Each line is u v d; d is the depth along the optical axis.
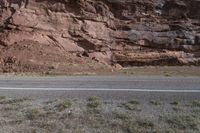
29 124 10.04
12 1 48.91
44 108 11.67
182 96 14.16
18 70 36.78
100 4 54.03
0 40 43.88
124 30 54.31
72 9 51.84
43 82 20.80
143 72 37.84
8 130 9.56
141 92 15.29
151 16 56.34
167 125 9.78
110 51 51.91
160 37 55.06
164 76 28.62
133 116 10.52
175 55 53.06
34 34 46.66
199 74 33.47
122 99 13.41
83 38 50.59
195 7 58.44
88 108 11.57
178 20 57.34
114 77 26.47
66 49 48.25
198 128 9.59
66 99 13.27
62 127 9.74
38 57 41.62
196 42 55.88
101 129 9.55
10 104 12.54
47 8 50.19
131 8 55.62
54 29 49.19
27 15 48.16
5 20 47.03
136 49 53.41
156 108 11.59
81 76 28.47
